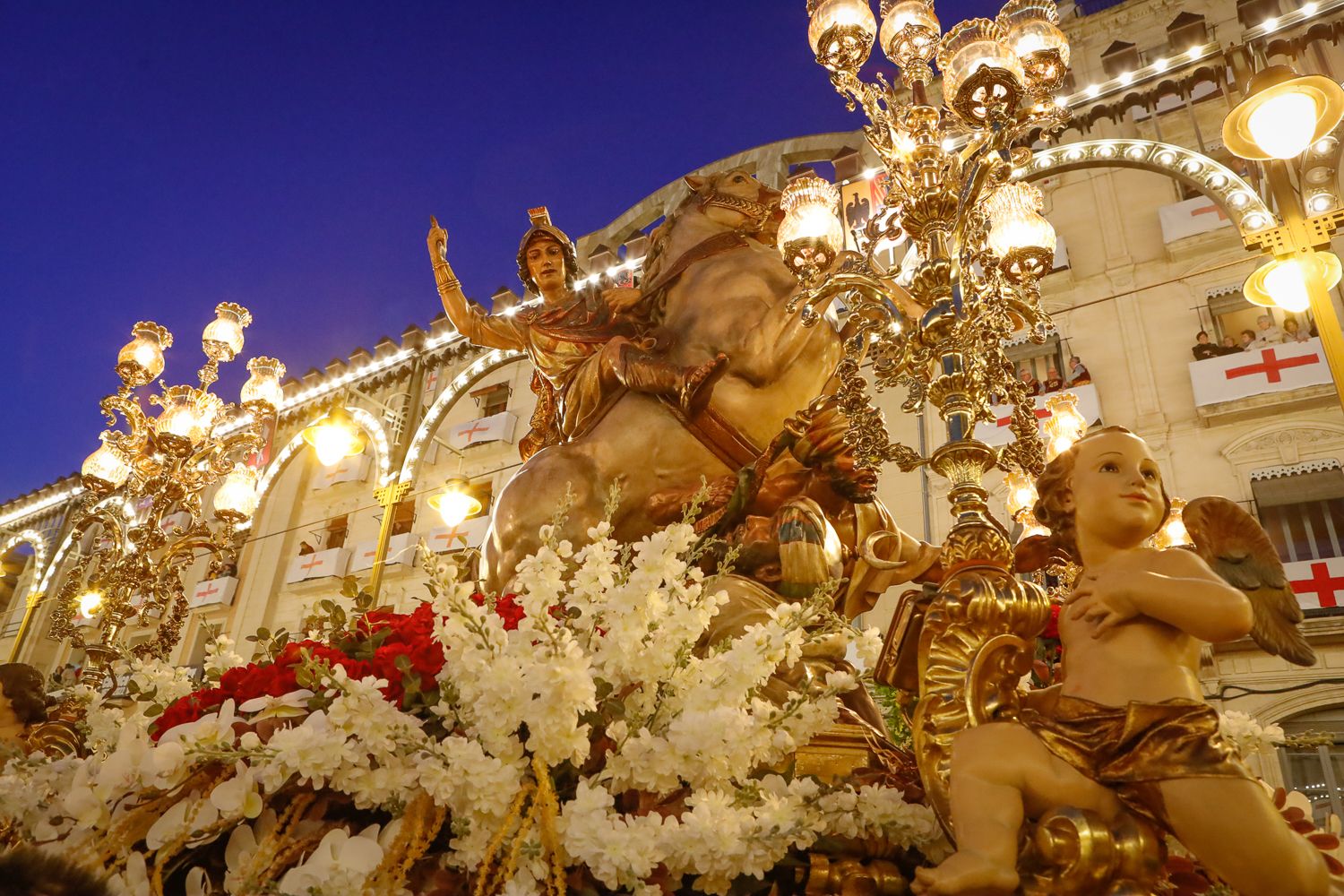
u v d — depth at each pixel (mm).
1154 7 20953
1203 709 1719
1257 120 6125
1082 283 19094
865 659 2945
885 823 2105
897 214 3791
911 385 3203
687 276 4371
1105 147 9477
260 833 2062
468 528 22891
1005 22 4109
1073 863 1662
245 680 2377
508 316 4652
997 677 2020
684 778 2020
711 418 3762
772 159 19375
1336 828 2186
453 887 1970
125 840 1998
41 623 26406
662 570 2145
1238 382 16578
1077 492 2137
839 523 3441
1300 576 14891
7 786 2258
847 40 4125
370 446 26234
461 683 2006
